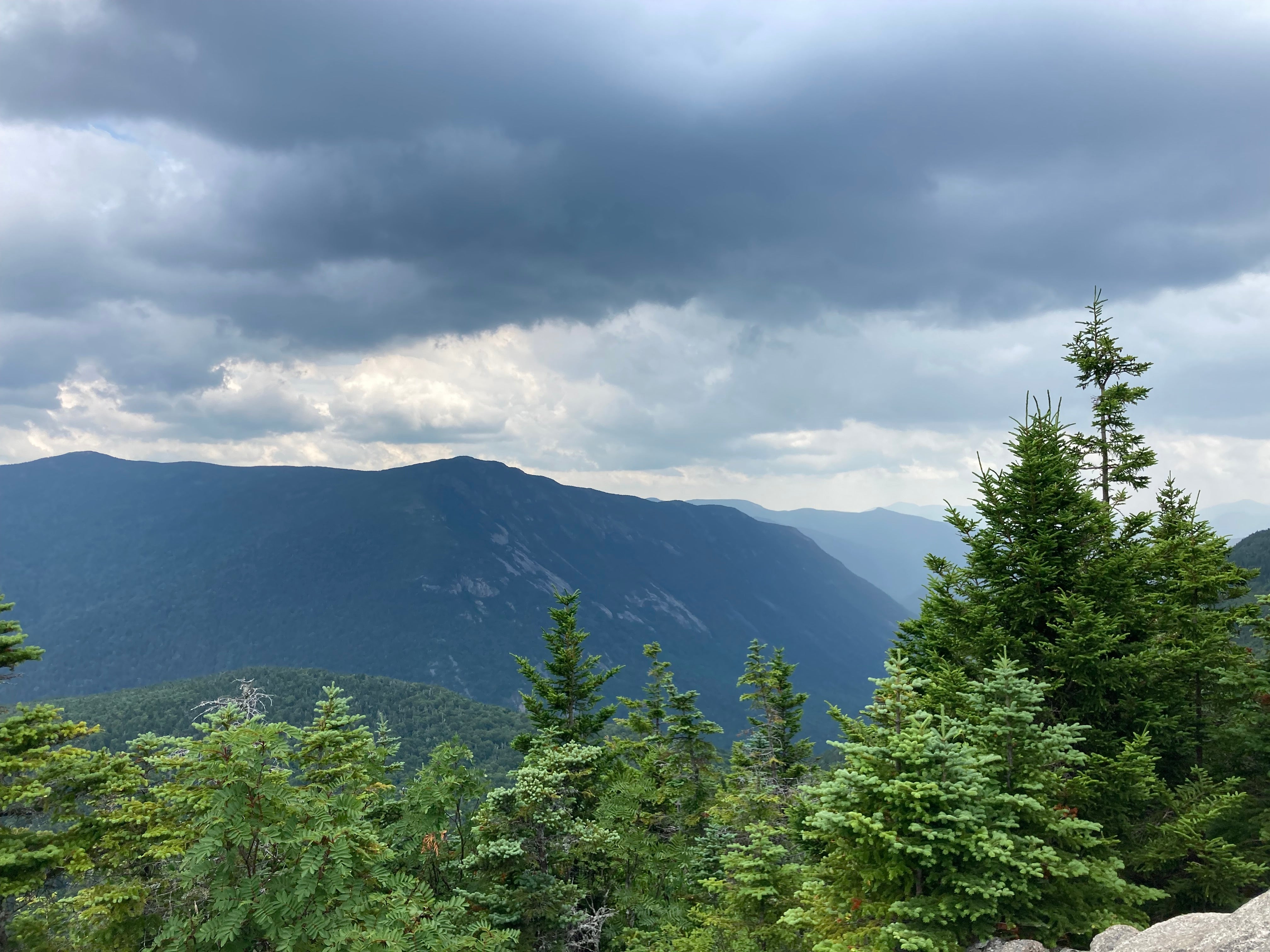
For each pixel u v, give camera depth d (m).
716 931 13.88
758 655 34.84
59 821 14.05
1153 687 16.27
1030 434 18.55
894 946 9.07
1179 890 12.38
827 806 10.27
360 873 11.23
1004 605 17.39
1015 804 9.84
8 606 15.20
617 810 20.44
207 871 10.43
